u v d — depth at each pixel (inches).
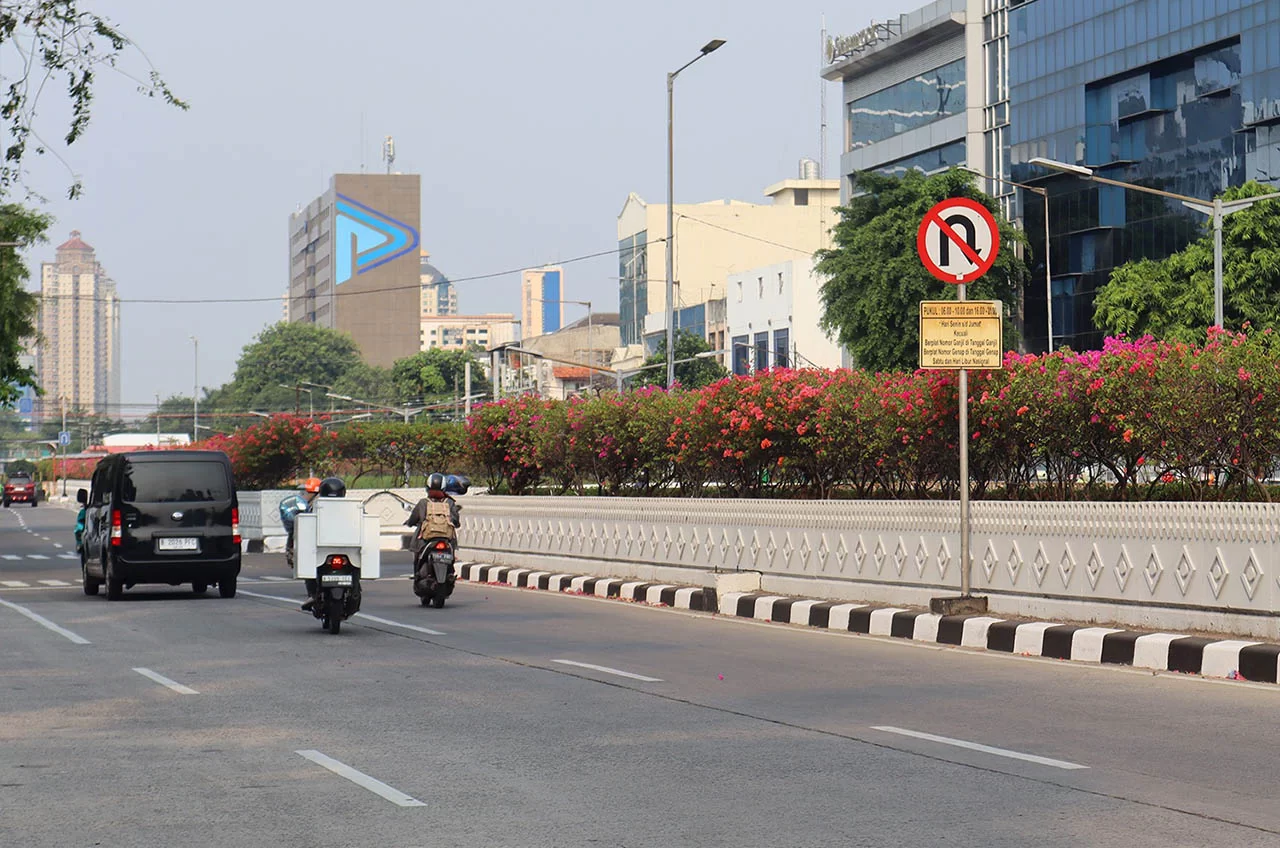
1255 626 502.0
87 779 319.3
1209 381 571.2
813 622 692.1
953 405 673.0
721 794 297.0
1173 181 2566.4
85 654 577.0
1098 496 663.1
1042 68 2822.3
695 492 968.3
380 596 890.7
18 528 2380.7
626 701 433.7
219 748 357.7
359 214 7623.0
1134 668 505.4
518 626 687.7
